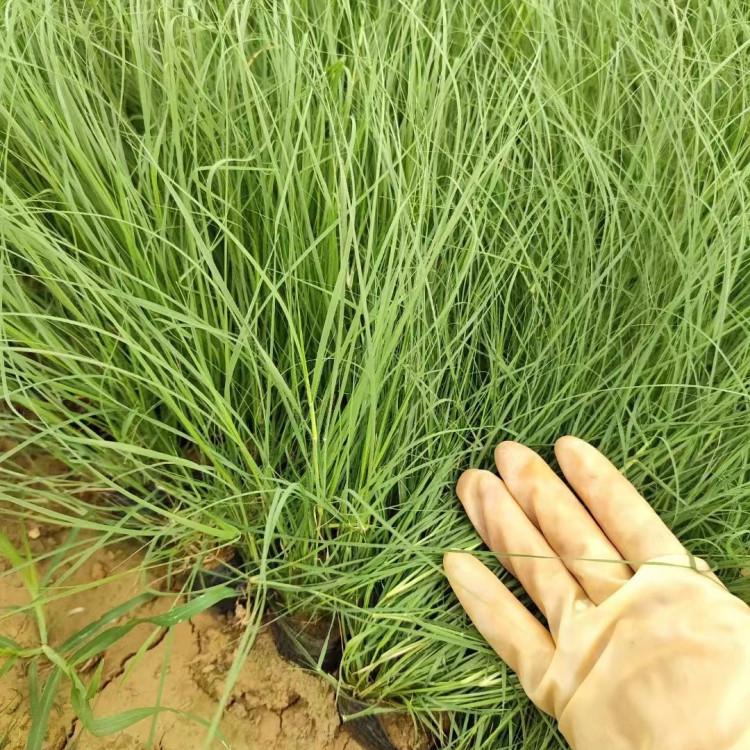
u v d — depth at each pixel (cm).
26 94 29
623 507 30
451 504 32
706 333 32
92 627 26
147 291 29
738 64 37
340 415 31
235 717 31
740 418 32
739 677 26
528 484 31
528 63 37
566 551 30
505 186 34
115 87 33
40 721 25
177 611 26
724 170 32
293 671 31
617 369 32
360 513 30
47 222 31
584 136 34
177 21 31
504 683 29
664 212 31
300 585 31
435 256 28
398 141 29
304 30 35
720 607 28
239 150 30
